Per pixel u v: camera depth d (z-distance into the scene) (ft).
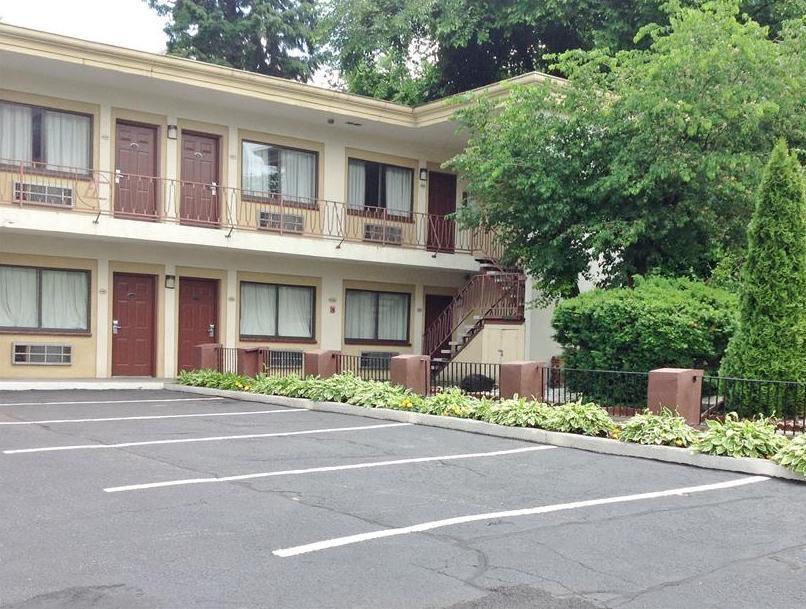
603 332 41.37
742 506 23.61
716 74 43.83
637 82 47.55
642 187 44.39
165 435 35.63
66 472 26.99
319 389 47.88
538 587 16.56
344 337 73.10
